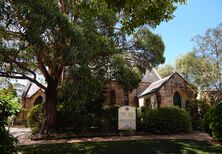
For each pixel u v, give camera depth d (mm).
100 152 11070
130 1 6699
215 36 29703
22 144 13930
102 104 22391
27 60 18016
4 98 5742
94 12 8633
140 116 19734
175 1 7660
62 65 16031
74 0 15031
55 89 18906
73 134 17250
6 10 11602
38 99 33500
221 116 13031
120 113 18844
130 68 19438
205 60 29891
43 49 12492
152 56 21828
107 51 17312
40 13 11773
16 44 14812
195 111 24812
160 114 19406
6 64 16500
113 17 16734
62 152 11227
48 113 18109
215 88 28891
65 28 12570
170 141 14289
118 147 12258
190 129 19797
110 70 18375
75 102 14984
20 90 38438
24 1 11758
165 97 25938
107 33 19000
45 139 15875
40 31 11906
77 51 13023
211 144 13156
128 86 18625
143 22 7590
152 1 7191
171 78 26969
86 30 14922
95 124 19422
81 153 10961
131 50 22328
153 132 18766
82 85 14195
